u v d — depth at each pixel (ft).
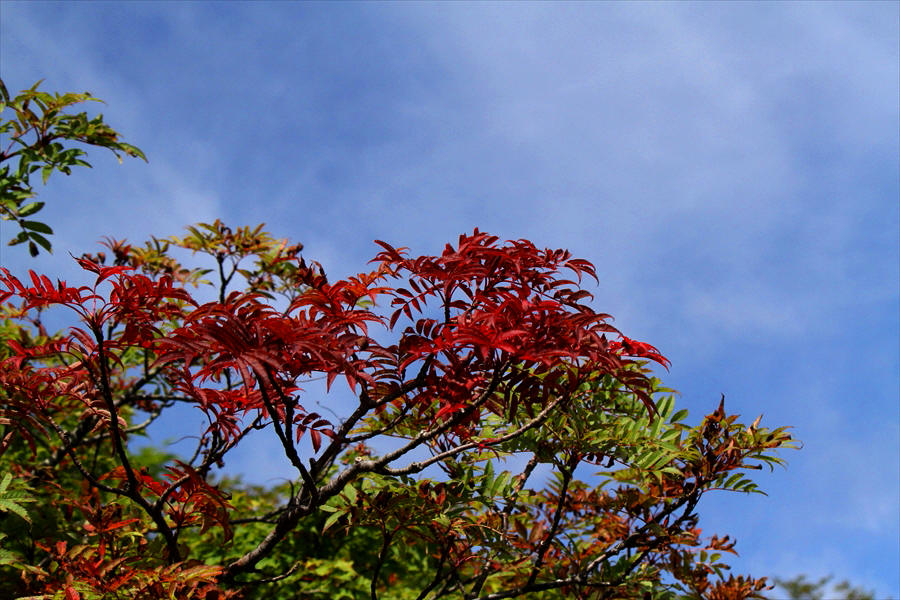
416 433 14.85
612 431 14.60
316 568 19.94
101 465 22.29
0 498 12.30
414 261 11.27
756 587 16.81
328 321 11.15
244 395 12.22
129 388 24.75
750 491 14.53
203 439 14.28
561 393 11.22
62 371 12.26
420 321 11.16
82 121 18.03
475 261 11.48
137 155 18.62
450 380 11.35
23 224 16.52
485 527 14.82
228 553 21.47
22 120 17.04
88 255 21.58
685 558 16.34
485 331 10.03
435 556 16.14
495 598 14.97
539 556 15.31
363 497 13.30
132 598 11.86
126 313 11.06
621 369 11.11
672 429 14.94
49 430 19.13
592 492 18.12
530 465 16.72
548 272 12.03
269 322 9.29
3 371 12.09
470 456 14.78
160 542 13.44
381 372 11.29
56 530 16.55
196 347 9.00
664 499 15.46
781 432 14.42
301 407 11.87
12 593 13.87
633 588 15.21
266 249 22.30
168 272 22.76
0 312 20.29
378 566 13.92
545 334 10.48
